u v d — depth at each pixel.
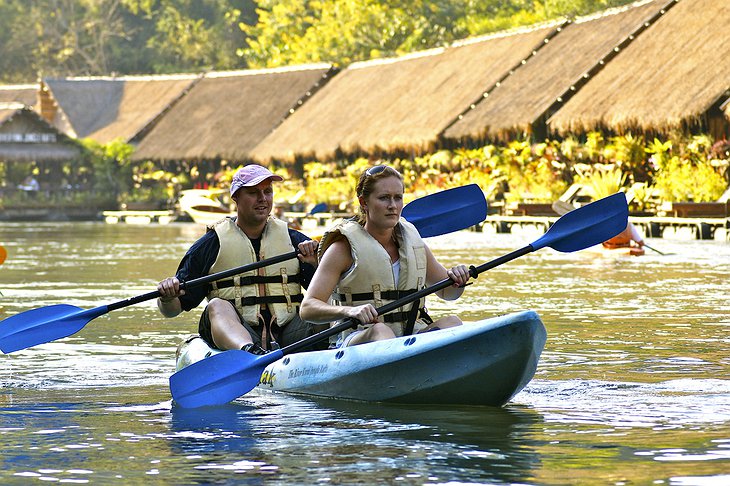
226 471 12.16
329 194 104.25
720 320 25.02
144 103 143.25
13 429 14.49
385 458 12.62
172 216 119.25
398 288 16.53
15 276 40.53
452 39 151.62
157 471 12.20
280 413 15.41
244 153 120.88
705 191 64.88
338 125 110.19
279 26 171.75
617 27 85.81
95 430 14.40
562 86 83.38
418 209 18.88
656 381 17.33
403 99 105.06
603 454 12.64
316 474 11.98
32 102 155.25
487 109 90.00
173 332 24.33
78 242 69.44
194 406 15.84
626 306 28.12
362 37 158.12
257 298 18.06
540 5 143.62
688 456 12.48
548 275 38.47
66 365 19.89
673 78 71.31
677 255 47.72
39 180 140.38
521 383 15.16
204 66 194.00
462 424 14.39
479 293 32.12
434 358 15.38
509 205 77.00
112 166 135.88
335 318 15.98
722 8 75.12
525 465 12.22
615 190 69.44
